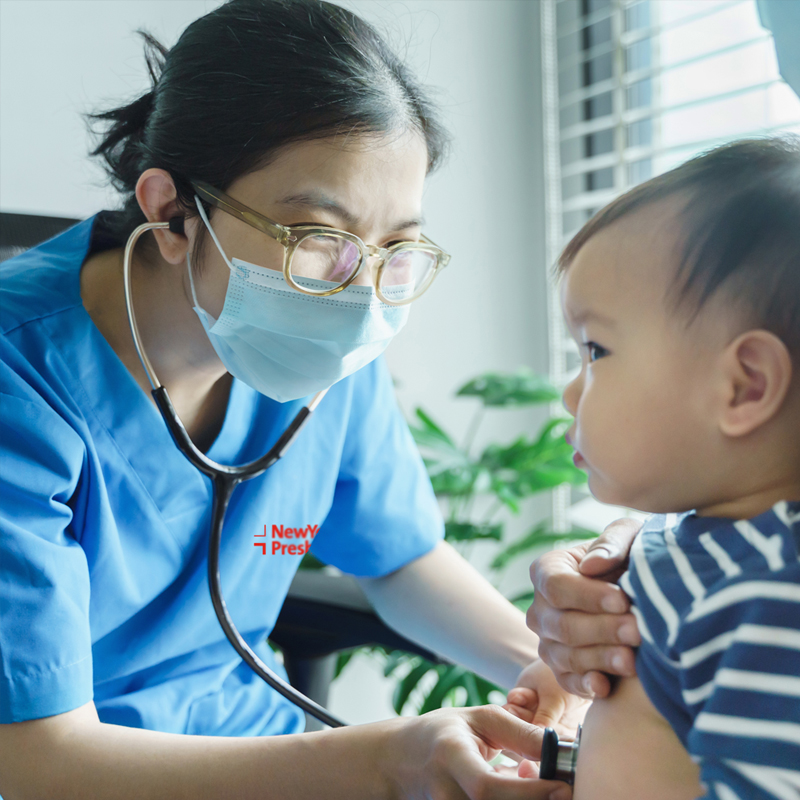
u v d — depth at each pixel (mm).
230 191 716
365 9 1638
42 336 778
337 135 675
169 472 838
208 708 906
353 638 1000
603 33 1781
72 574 707
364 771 625
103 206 1479
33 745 666
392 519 1037
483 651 955
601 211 551
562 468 1631
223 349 797
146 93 829
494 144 1864
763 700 407
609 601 521
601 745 506
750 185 485
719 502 502
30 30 1400
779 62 708
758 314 460
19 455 709
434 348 1861
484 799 539
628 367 494
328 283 732
